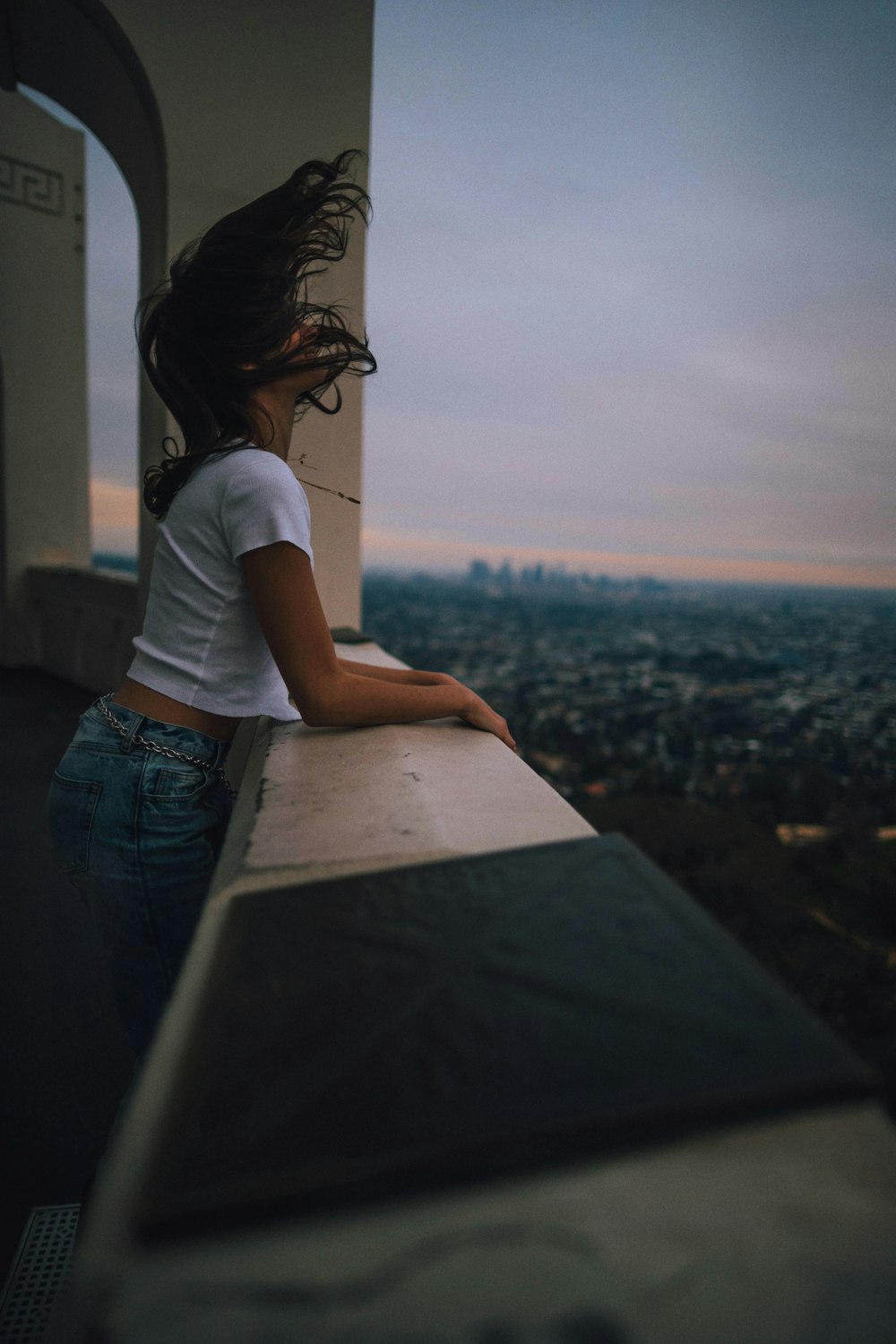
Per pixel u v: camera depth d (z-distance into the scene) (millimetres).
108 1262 256
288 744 963
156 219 2789
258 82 2641
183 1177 271
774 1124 298
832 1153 289
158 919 971
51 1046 1707
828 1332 256
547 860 562
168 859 949
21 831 2873
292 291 958
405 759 868
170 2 2504
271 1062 341
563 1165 281
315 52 2703
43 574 5789
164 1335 246
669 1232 266
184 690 957
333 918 485
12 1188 1287
